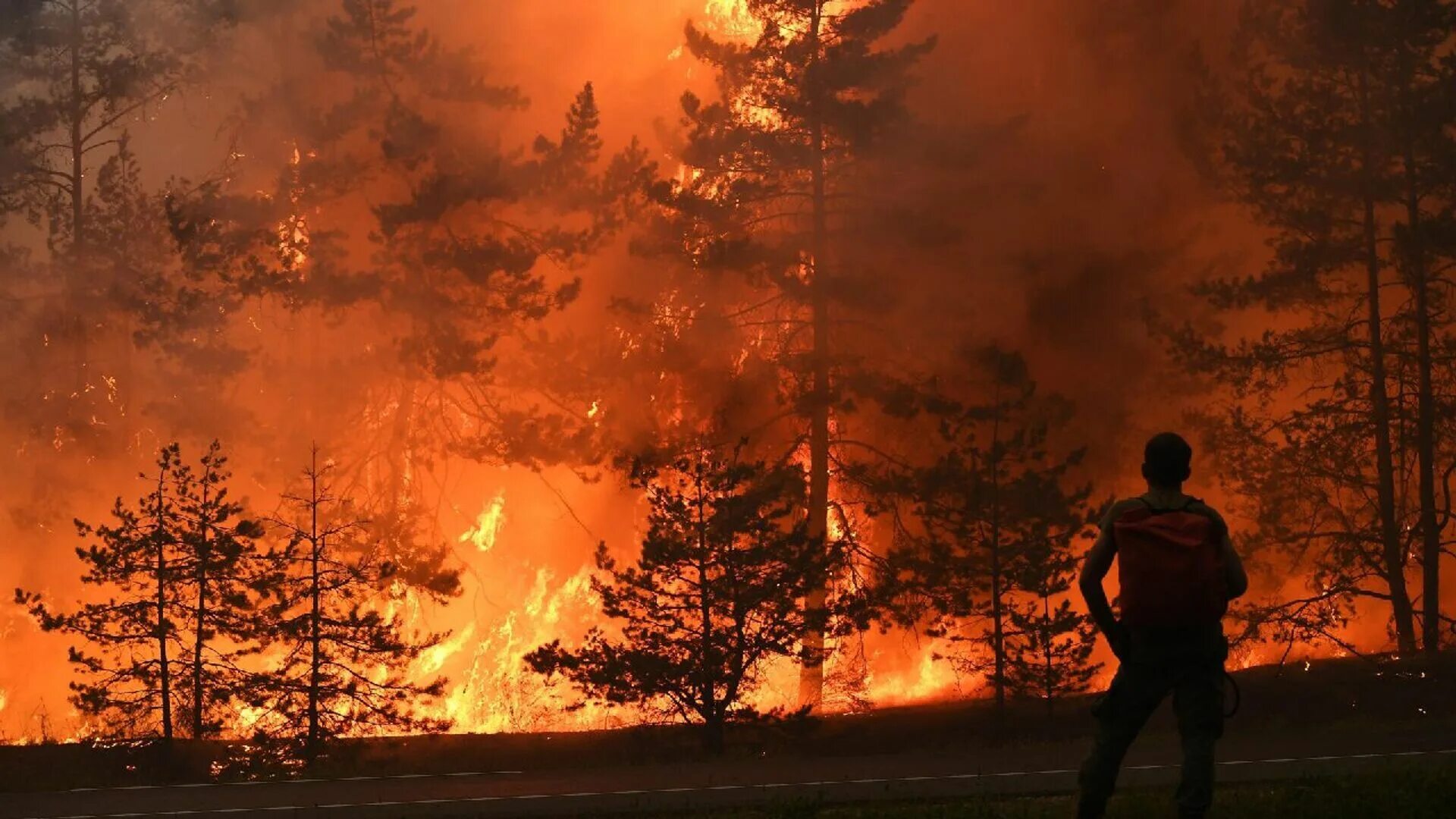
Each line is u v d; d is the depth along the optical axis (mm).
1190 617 6934
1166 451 7230
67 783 16875
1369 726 17906
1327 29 24984
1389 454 25312
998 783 12227
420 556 28062
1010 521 22891
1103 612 7180
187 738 20031
